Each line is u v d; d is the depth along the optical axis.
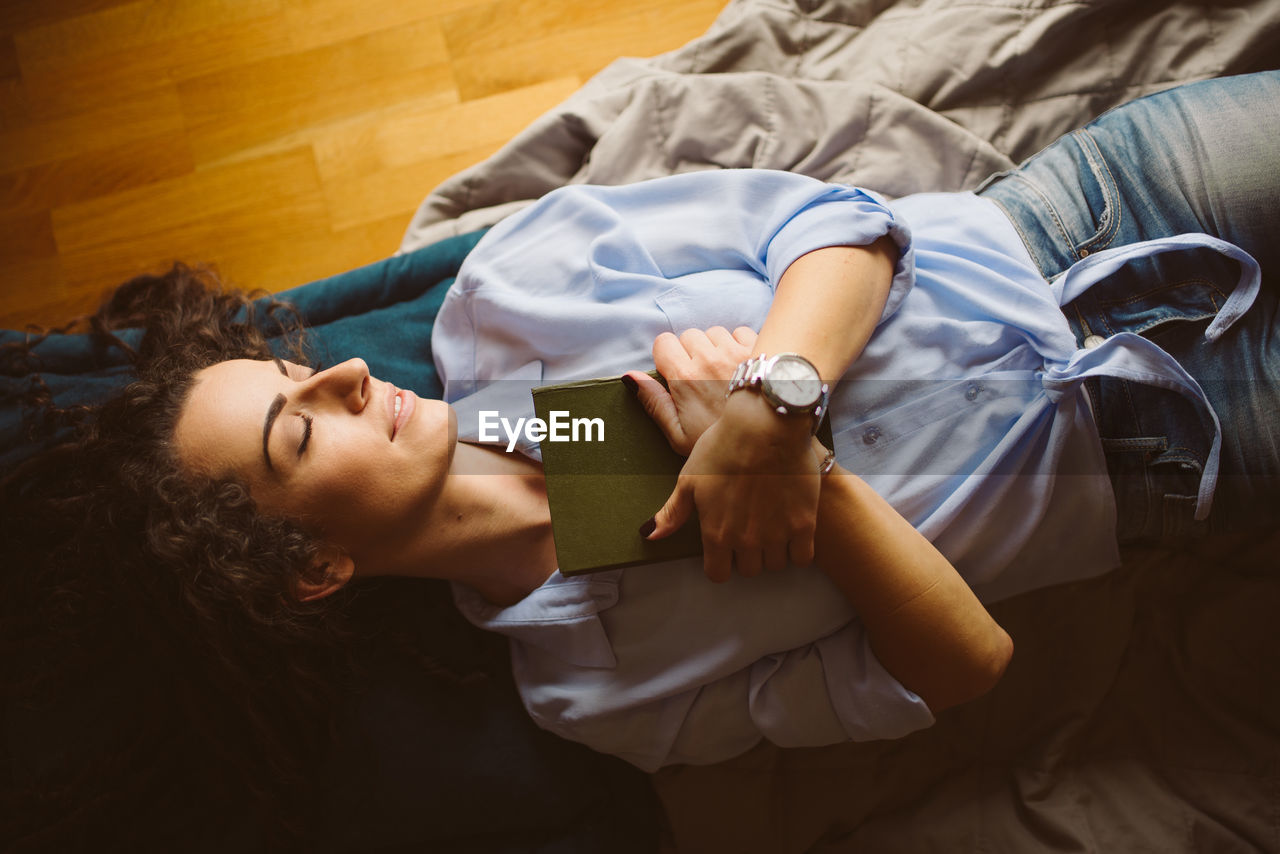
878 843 1.03
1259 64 1.18
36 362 1.07
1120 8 1.18
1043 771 1.03
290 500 0.82
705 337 0.84
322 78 1.46
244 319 1.11
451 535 0.89
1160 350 0.85
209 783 0.99
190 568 0.83
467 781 0.98
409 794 0.98
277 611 0.86
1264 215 0.90
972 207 0.97
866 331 0.84
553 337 0.95
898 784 1.06
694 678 0.88
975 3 1.20
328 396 0.83
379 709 1.00
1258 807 0.99
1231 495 0.91
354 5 1.47
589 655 0.90
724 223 0.95
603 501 0.81
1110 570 0.99
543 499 0.94
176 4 1.48
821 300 0.81
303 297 1.16
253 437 0.81
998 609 1.08
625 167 1.20
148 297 1.12
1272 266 0.92
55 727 0.96
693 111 1.19
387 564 0.90
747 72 1.24
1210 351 0.90
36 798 0.95
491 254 1.02
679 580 0.89
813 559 0.83
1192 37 1.17
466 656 1.02
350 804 0.99
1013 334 0.91
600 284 0.94
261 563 0.82
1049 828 1.00
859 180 1.18
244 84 1.46
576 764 1.00
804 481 0.75
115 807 0.96
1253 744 1.01
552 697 0.92
